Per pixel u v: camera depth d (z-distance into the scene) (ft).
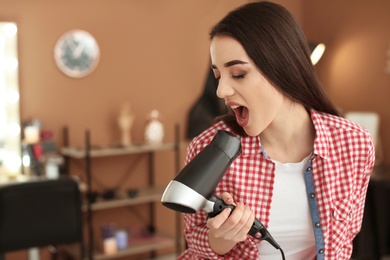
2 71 14.24
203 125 16.49
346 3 17.71
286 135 3.83
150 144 15.24
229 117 3.90
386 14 16.67
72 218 11.53
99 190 15.37
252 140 3.83
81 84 15.01
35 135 14.15
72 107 14.92
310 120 3.86
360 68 17.47
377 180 14.38
